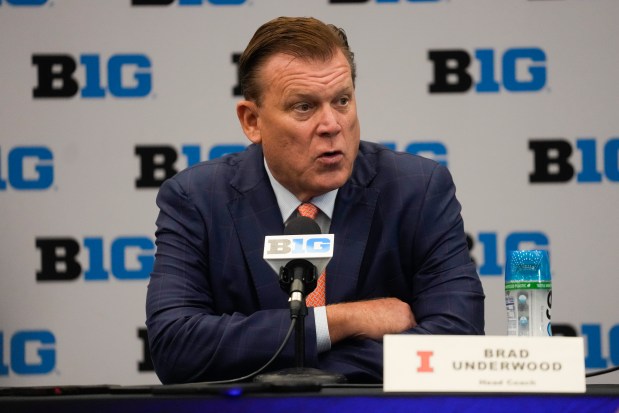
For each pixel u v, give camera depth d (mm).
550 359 5016
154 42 11594
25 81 11500
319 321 6891
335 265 7500
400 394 4926
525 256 6777
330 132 7152
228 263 7613
